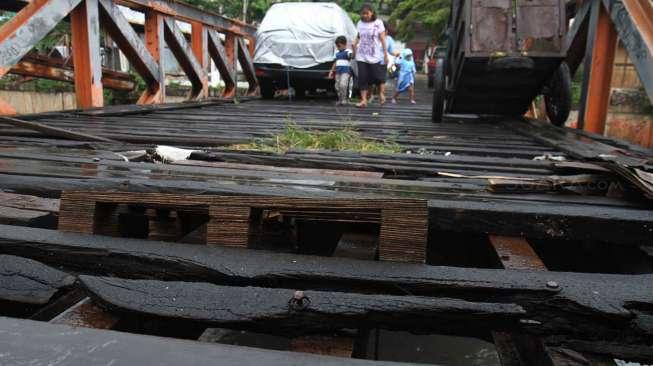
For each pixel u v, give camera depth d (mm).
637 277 1594
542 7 5469
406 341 2729
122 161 3135
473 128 6074
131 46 7844
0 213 2098
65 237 1863
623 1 5270
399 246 1682
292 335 1386
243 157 3348
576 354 1381
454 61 6387
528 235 2086
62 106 16203
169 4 8930
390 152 3992
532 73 5910
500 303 1419
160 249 1769
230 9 22469
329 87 12039
